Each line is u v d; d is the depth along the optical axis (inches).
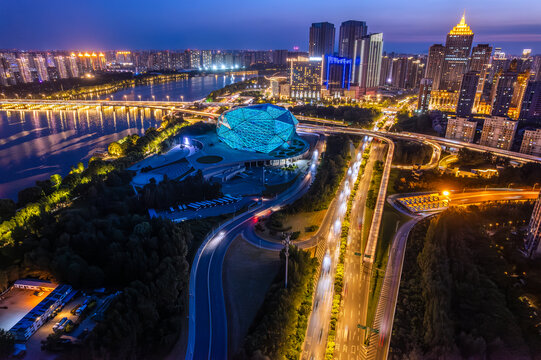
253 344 4153.5
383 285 5812.0
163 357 4313.5
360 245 6988.2
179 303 5108.3
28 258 5561.0
